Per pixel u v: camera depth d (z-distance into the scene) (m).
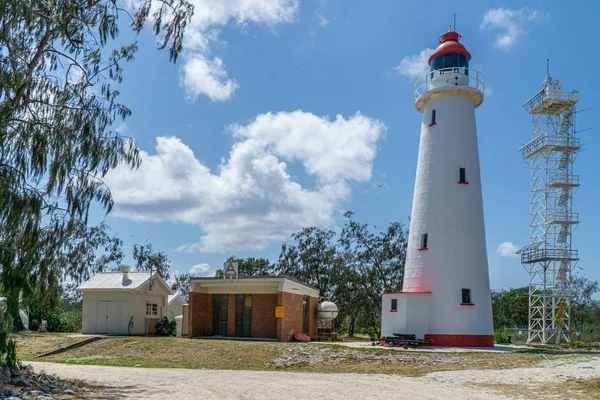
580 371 17.97
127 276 36.44
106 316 34.88
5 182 12.72
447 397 13.09
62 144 14.23
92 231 16.02
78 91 15.12
